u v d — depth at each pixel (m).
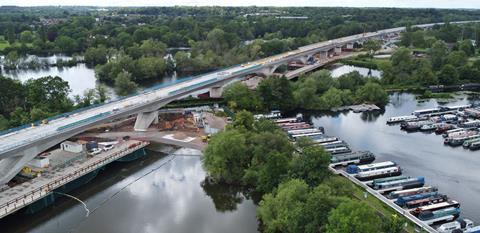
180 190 172.00
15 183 163.12
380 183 166.00
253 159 167.25
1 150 154.25
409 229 131.88
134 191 171.12
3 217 144.38
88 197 165.88
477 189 170.12
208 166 173.50
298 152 181.75
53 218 151.50
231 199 165.12
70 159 181.62
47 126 188.88
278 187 142.38
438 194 160.38
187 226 145.25
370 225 104.62
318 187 128.75
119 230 143.12
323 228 113.06
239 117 197.00
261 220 147.00
